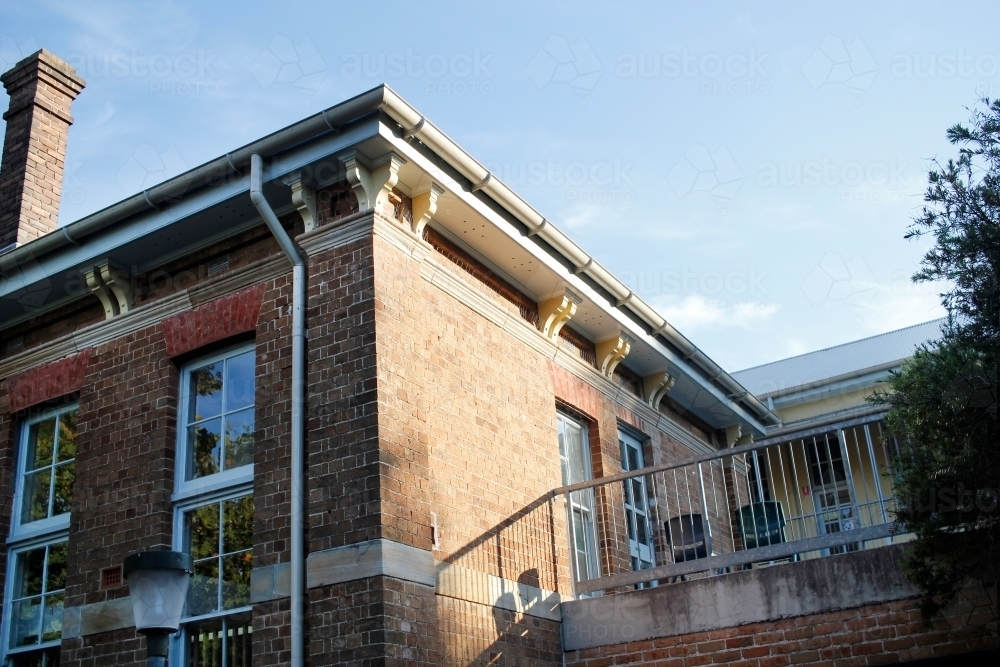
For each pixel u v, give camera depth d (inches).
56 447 368.5
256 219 336.5
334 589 273.7
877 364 637.3
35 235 443.2
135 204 337.1
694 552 393.7
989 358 251.0
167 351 341.7
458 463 320.2
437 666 279.9
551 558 354.3
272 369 314.0
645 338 441.1
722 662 309.1
